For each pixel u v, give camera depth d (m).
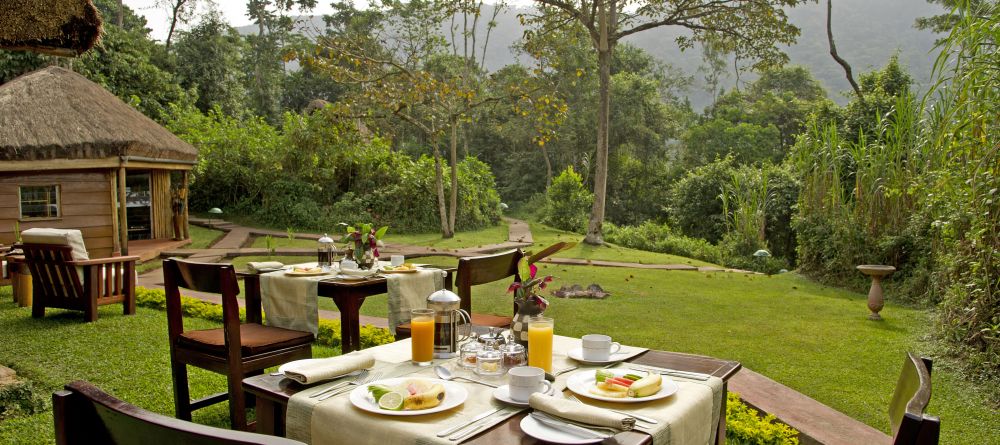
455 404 1.80
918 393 1.52
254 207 19.09
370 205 19.30
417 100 17.47
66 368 4.63
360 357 2.19
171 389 4.16
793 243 18.67
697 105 89.50
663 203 34.62
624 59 41.25
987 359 4.86
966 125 4.77
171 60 26.66
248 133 20.67
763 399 4.07
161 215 14.98
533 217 29.12
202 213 19.59
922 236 8.74
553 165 37.53
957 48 4.71
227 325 3.19
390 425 1.68
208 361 3.32
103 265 6.58
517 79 18.81
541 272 11.27
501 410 1.79
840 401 4.32
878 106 16.19
